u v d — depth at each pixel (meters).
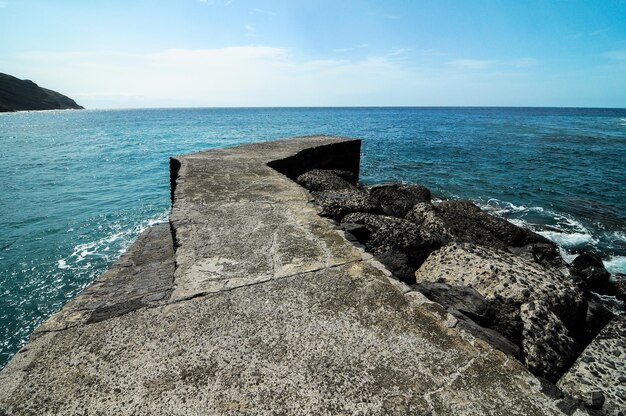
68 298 7.27
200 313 2.44
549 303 3.03
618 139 35.72
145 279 3.14
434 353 2.12
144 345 2.14
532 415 1.74
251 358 2.04
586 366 2.34
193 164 7.06
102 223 11.20
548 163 21.47
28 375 1.91
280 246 3.49
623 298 6.54
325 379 1.90
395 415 1.70
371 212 5.15
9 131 45.47
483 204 13.02
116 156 23.81
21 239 9.88
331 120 73.75
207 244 3.51
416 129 48.50
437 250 4.24
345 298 2.64
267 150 8.83
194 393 1.80
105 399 1.76
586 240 9.53
